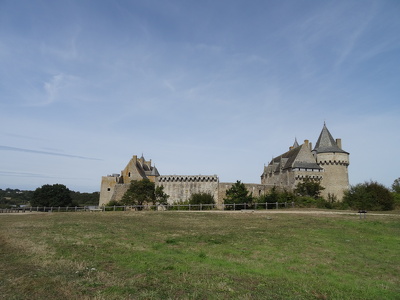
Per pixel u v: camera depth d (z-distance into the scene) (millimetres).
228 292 7879
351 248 14688
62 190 72812
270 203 41469
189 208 44875
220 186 58438
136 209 50750
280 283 8961
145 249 13664
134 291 7801
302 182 56688
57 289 7922
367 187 43344
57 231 19672
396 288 8977
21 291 7770
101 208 51562
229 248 14266
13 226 23297
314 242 15961
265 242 15820
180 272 9789
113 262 11008
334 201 52375
